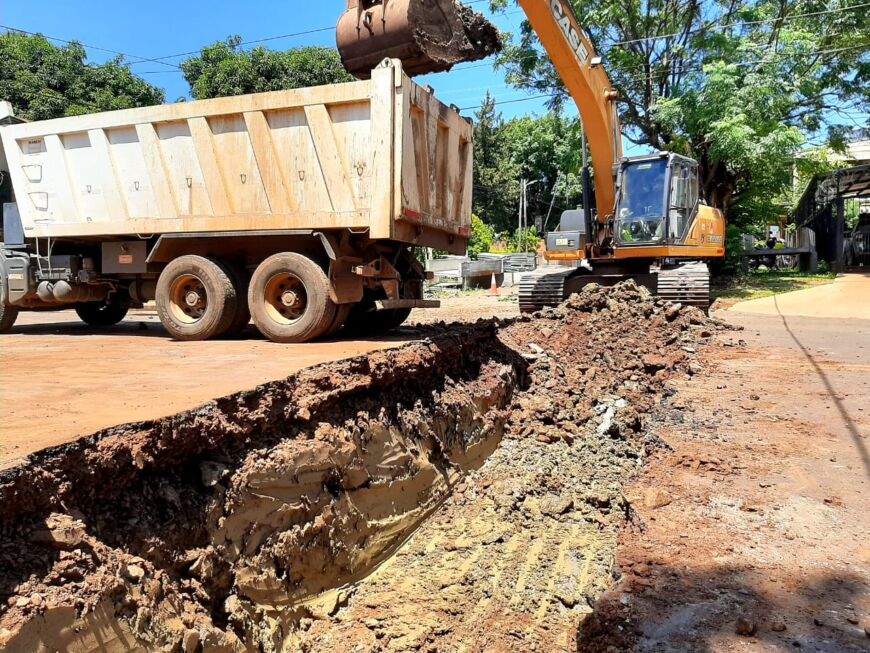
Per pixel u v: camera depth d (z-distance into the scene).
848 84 22.58
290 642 3.57
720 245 14.60
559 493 5.32
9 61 20.48
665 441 5.98
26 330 9.59
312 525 3.86
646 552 3.93
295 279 6.90
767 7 21.81
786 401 6.93
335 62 22.45
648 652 2.98
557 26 10.02
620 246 12.48
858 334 11.55
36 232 8.26
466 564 4.42
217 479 3.32
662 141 23.59
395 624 3.78
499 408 6.78
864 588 3.39
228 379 4.34
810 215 34.78
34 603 2.20
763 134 18.92
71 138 7.83
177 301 7.52
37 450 2.57
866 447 5.47
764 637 3.00
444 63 6.87
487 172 44.69
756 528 4.16
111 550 2.64
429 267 31.09
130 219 7.61
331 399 4.34
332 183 6.57
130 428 2.99
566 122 25.69
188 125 7.09
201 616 2.96
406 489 4.93
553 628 3.54
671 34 22.06
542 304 13.25
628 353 8.82
